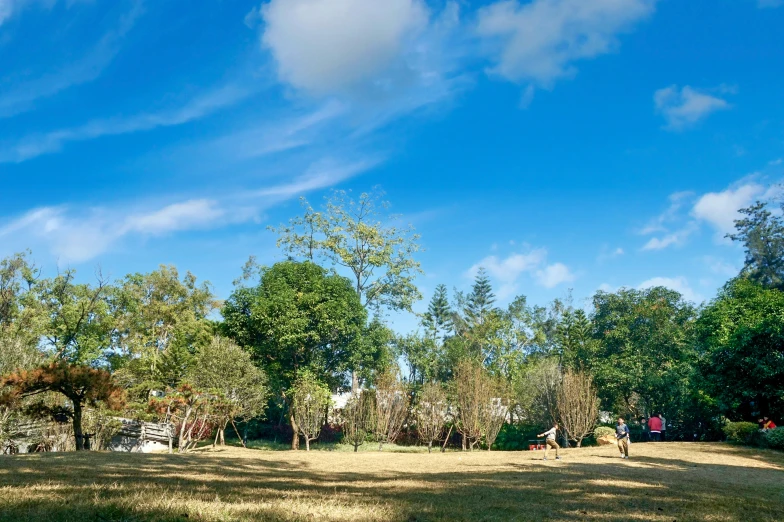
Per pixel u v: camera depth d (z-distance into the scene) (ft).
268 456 76.33
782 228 161.58
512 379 168.66
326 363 124.47
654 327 142.41
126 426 105.29
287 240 166.30
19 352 93.09
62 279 150.30
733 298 124.57
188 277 187.32
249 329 121.80
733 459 73.77
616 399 142.41
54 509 20.62
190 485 32.94
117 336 166.61
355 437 114.93
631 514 29.58
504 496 35.94
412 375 172.14
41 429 82.89
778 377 89.71
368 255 166.61
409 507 27.55
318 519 22.16
